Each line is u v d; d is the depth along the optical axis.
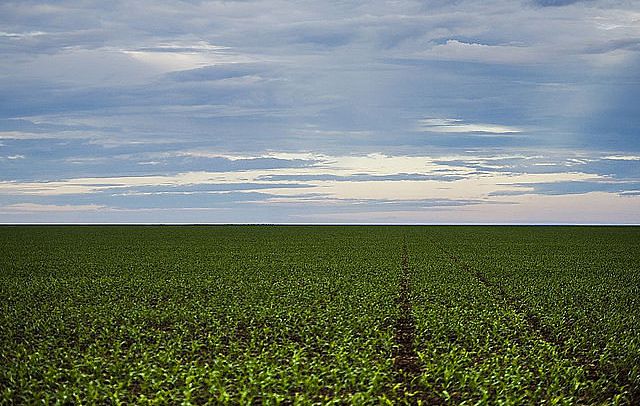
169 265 47.69
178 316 26.67
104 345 22.00
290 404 16.28
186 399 15.69
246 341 22.77
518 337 22.80
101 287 35.56
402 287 36.06
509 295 32.38
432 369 18.06
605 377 18.17
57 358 19.78
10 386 17.38
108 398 16.50
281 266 46.56
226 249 64.00
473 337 22.12
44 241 76.12
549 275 41.44
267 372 17.38
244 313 26.48
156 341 22.61
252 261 50.66
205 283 36.88
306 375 17.77
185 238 83.25
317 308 27.64
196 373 17.70
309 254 57.53
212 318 25.89
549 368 18.62
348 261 50.47
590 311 27.91
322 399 16.67
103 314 27.17
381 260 51.22
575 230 109.44
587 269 44.75
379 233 98.94
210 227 120.88
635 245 70.25
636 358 19.72
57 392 16.48
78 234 92.69
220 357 19.77
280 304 28.88
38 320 25.70
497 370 17.83
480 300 30.23
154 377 17.72
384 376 17.73
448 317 25.23
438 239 82.25
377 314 26.41
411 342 22.88
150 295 32.81
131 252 60.16
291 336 23.56
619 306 29.19
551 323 24.73
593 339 22.39
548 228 119.94
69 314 27.41
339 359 19.03
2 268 45.94
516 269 44.50
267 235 91.75
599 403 16.64
